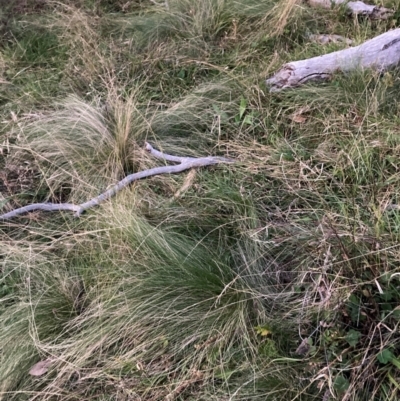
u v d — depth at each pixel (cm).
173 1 420
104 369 222
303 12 397
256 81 343
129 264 247
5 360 230
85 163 306
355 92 325
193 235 265
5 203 296
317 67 337
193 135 321
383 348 202
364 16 398
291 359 212
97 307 237
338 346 210
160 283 238
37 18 434
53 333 239
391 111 310
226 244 259
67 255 264
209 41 394
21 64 396
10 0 451
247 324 228
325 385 204
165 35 403
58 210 289
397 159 279
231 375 218
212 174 297
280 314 230
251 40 387
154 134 312
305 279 235
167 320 231
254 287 239
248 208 271
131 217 260
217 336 224
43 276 255
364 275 219
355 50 341
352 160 280
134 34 405
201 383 218
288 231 257
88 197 291
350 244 225
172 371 221
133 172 307
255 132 319
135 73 371
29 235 276
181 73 367
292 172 286
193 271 241
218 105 334
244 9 403
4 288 254
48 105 353
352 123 306
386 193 260
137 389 217
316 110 322
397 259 220
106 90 358
